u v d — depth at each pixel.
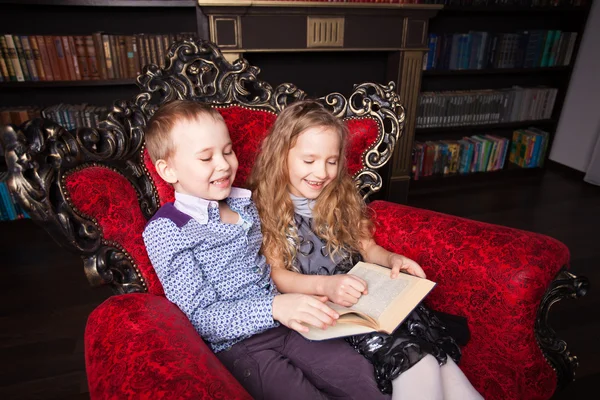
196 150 0.90
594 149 3.46
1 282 2.15
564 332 1.81
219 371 0.70
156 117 0.93
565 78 3.55
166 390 0.62
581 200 3.21
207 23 2.46
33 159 0.77
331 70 3.15
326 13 2.49
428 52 3.08
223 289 0.98
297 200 1.18
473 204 3.14
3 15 2.57
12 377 1.56
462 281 1.08
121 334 0.77
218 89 1.22
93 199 0.87
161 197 1.07
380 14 2.59
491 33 3.20
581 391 1.49
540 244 1.01
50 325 1.84
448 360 0.95
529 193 3.35
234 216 1.07
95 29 2.74
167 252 0.91
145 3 2.49
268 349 0.95
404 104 2.90
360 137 1.34
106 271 0.90
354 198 1.25
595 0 3.28
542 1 3.20
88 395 1.48
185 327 0.81
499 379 1.07
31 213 0.78
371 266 1.12
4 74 2.48
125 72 2.64
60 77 2.57
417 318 0.99
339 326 0.91
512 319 1.00
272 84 3.08
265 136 1.26
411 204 3.14
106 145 0.96
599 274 2.22
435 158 3.43
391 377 0.86
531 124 3.62
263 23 2.43
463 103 3.36
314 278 1.05
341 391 0.91
